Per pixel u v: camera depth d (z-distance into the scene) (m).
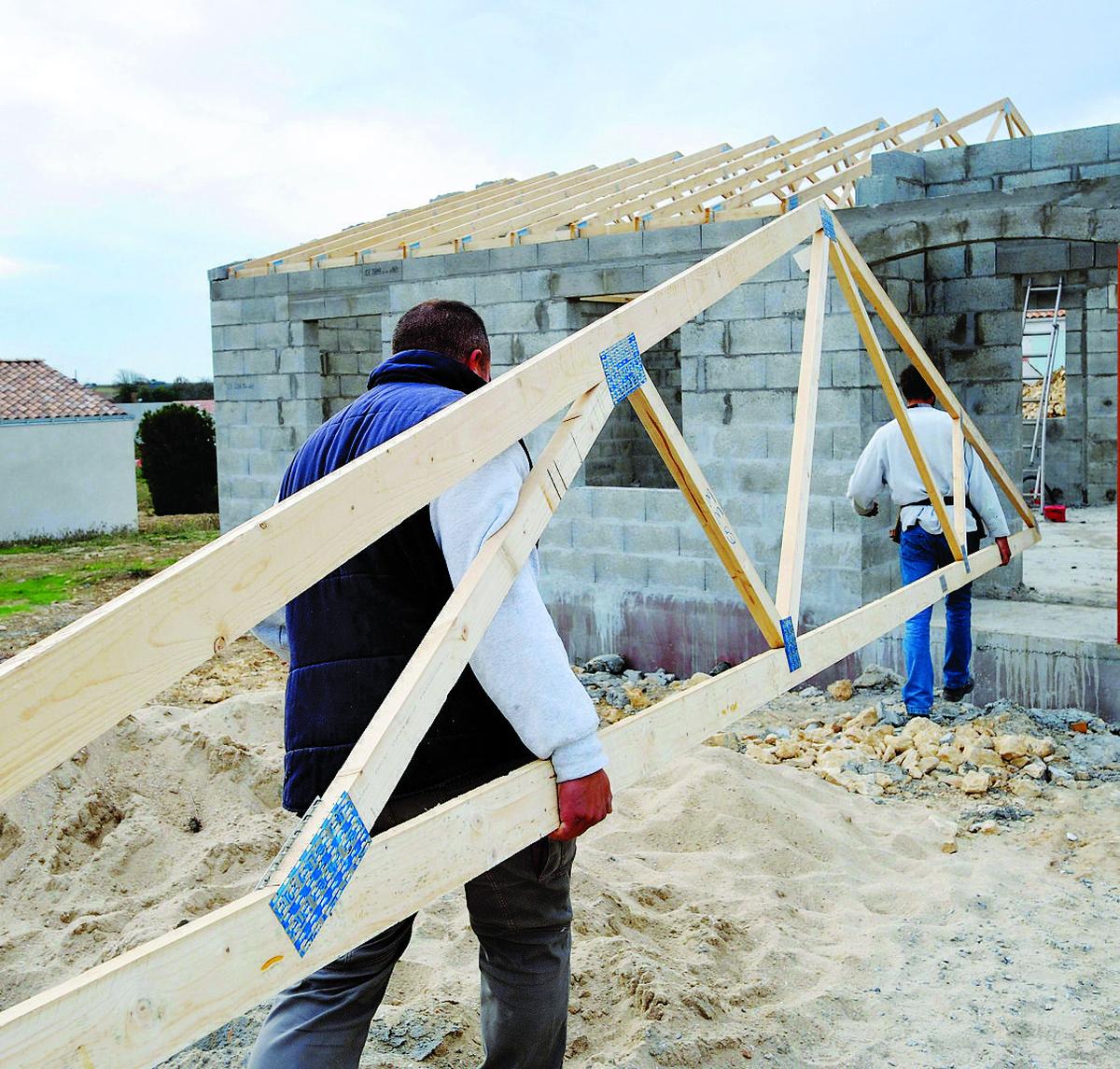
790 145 9.13
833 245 3.88
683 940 3.41
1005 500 7.52
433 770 2.07
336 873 1.58
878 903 3.91
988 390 7.56
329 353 10.40
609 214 8.00
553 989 2.22
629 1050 2.78
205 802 4.18
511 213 9.02
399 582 2.07
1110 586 7.97
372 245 9.70
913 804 5.06
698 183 8.49
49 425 20.38
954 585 4.66
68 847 3.91
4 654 9.22
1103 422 13.30
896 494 6.01
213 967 1.39
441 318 2.38
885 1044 3.00
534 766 1.97
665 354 11.61
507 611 1.93
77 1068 1.24
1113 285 10.05
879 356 4.30
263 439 10.21
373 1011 2.12
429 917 3.52
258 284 10.05
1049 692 6.26
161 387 61.22
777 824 4.34
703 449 7.51
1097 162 6.82
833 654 3.31
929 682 6.21
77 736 1.28
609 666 7.88
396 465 1.73
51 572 14.31
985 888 3.99
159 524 22.45
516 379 2.04
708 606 7.54
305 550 1.57
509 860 2.10
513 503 2.00
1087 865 4.30
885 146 8.54
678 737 2.46
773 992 3.22
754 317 7.19
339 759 2.06
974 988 3.29
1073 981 3.33
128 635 1.34
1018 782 5.17
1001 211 6.28
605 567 7.96
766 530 7.27
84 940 3.38
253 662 8.73
